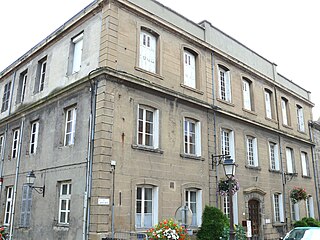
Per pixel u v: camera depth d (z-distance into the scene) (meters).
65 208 13.31
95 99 12.88
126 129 12.98
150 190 13.57
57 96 15.10
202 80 17.00
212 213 14.27
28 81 18.27
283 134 22.28
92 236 11.35
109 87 12.82
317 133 26.92
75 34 15.28
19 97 19.08
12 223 16.20
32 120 16.89
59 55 16.02
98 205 11.53
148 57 14.83
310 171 24.84
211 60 17.91
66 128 14.53
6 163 18.31
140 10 14.54
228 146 17.97
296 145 23.97
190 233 14.15
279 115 22.69
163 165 13.95
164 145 14.20
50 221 13.64
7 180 17.78
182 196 14.40
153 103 14.20
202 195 15.30
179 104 15.37
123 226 12.05
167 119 14.62
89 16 14.63
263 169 19.75
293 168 23.05
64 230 12.77
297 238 13.27
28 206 15.44
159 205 13.38
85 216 11.86
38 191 14.94
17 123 18.28
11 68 20.12
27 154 16.64
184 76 16.31
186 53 16.78
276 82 22.91
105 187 11.83
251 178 18.62
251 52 21.50
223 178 16.48
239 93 19.36
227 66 18.92
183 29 16.64
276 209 20.39
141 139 13.65
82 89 13.82
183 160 14.87
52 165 14.45
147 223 13.11
